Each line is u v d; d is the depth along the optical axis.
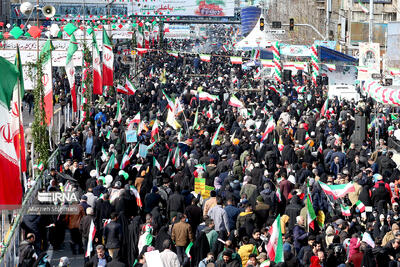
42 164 38.03
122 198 30.75
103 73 63.16
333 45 109.94
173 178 37.25
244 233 28.22
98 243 29.39
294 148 43.59
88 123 50.09
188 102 71.25
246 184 32.69
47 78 40.72
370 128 55.38
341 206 31.42
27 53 57.88
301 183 36.16
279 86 80.81
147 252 22.39
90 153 44.59
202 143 45.28
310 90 84.25
